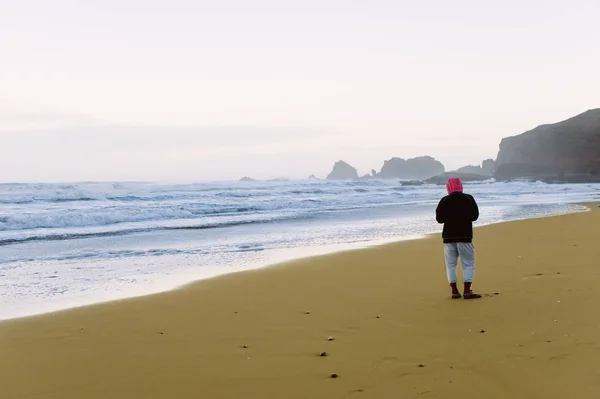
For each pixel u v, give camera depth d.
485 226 17.30
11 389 4.25
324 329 5.85
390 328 5.77
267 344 5.34
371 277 9.20
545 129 139.75
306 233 18.19
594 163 123.06
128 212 24.30
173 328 6.12
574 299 6.59
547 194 50.56
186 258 12.59
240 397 3.98
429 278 8.95
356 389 4.04
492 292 7.37
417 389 3.98
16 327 6.30
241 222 23.06
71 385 4.32
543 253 10.91
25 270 11.09
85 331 6.08
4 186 36.34
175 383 4.31
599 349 4.62
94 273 10.63
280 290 8.28
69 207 27.83
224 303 7.43
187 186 52.97
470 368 4.36
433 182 144.50
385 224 21.48
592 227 16.48
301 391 4.05
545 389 3.84
